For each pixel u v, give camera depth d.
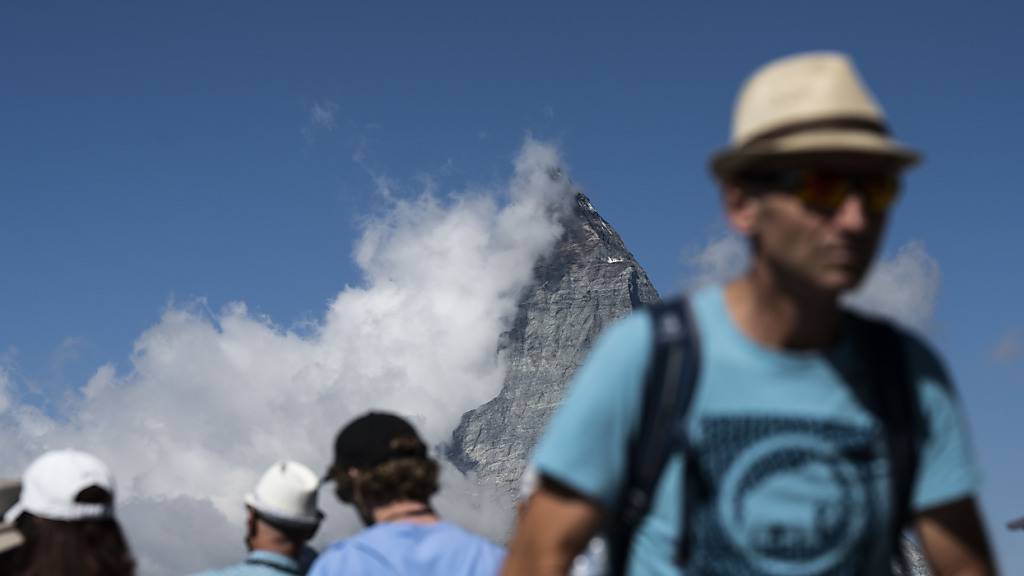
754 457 4.44
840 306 4.62
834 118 4.42
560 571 4.57
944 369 4.74
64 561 6.62
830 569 4.48
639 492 4.56
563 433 4.54
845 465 4.45
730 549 4.46
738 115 4.67
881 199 4.41
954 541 4.71
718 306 4.62
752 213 4.57
